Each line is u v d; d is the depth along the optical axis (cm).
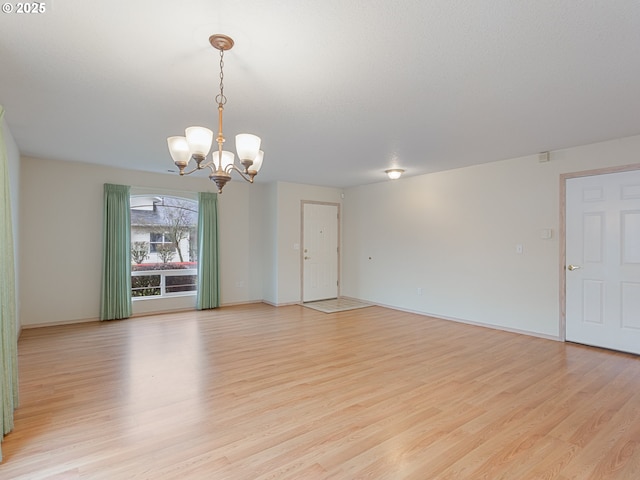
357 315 570
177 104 285
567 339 418
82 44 199
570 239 415
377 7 166
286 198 655
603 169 390
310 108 292
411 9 168
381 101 278
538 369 331
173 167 529
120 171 541
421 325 503
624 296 379
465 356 369
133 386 290
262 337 439
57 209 493
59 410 249
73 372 320
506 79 241
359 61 218
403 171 546
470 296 511
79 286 510
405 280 603
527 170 450
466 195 517
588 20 176
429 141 386
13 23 178
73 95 268
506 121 323
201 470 184
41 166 482
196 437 216
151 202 580
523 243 454
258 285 684
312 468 187
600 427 229
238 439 214
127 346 398
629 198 374
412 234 593
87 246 515
